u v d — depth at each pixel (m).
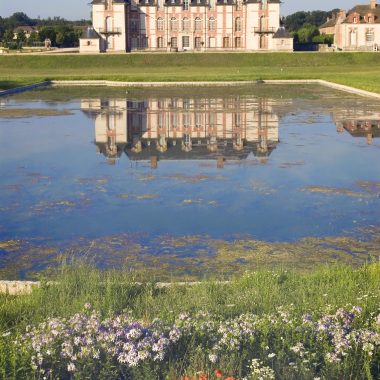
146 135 33.12
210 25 98.50
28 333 9.08
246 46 98.44
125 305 11.02
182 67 83.44
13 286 12.91
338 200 20.11
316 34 130.12
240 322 9.40
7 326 10.15
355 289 11.44
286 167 25.02
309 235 16.84
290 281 12.45
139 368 8.28
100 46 95.81
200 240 16.53
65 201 20.19
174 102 48.69
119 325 9.09
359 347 8.89
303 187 21.75
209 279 13.14
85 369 8.30
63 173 24.19
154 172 24.30
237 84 64.81
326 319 9.42
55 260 15.18
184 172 24.28
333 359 8.38
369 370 8.23
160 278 13.91
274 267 14.36
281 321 9.45
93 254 15.55
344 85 58.91
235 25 98.25
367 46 103.19
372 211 18.92
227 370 8.22
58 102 49.50
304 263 14.88
